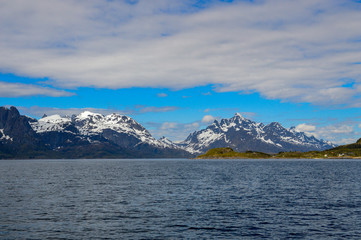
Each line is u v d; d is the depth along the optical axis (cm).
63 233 4800
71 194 8894
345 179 13762
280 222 5484
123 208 6719
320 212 6284
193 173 18462
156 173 18862
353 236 4678
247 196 8450
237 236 4669
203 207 6825
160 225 5281
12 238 4544
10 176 16450
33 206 6925
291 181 12800
